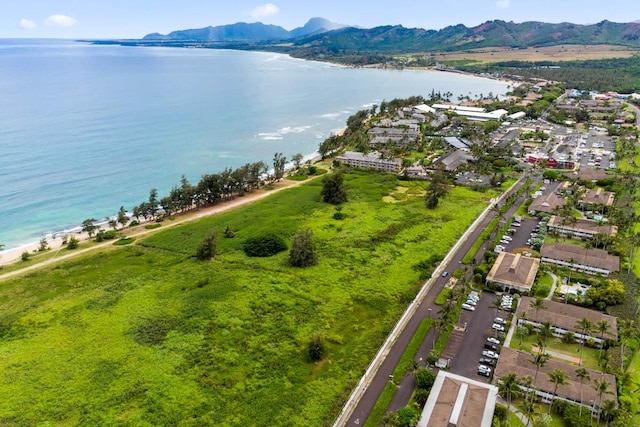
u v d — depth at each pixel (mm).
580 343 117875
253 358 112250
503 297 136250
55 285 147125
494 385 101688
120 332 121125
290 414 95812
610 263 150375
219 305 133000
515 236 180250
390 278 150000
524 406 96938
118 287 144625
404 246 173000
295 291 141500
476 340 119062
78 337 119188
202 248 163500
